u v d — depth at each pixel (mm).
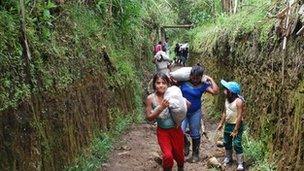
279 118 5859
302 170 4660
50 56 5457
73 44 6676
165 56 11234
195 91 6691
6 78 4082
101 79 8055
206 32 15484
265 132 6492
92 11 9023
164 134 5820
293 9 6066
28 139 4363
